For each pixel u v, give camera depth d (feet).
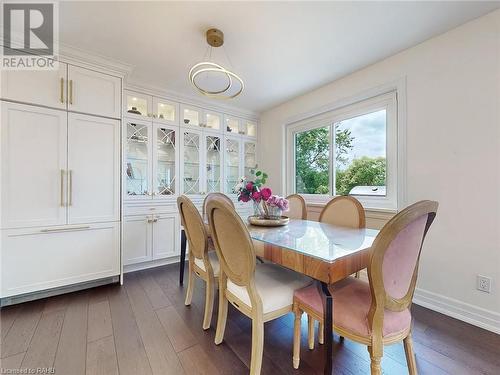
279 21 5.57
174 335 5.04
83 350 4.51
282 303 4.07
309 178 10.49
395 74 6.99
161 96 9.51
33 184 6.28
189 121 10.41
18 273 6.12
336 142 9.31
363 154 8.37
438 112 6.09
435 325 5.42
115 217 7.55
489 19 5.30
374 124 8.05
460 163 5.72
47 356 4.34
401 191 6.82
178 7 5.14
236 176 11.96
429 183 6.24
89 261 7.12
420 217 3.07
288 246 3.96
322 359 4.40
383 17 5.44
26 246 6.21
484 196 5.38
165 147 9.82
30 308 6.06
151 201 9.20
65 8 5.16
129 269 8.89
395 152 7.32
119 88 7.59
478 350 4.58
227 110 11.50
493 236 5.25
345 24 5.69
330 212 6.72
